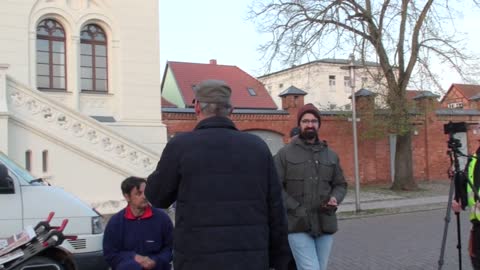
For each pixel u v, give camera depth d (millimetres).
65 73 20453
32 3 19703
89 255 6305
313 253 5238
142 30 21656
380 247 10445
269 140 24984
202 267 3027
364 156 26953
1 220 5977
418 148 28812
